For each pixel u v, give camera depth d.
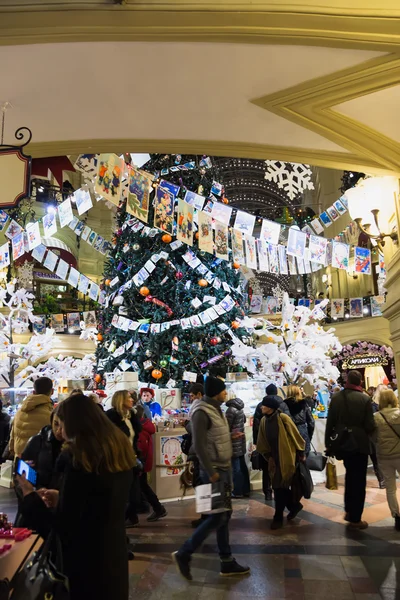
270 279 21.16
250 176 13.77
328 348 8.66
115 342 8.51
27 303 11.16
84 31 3.55
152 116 4.85
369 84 4.19
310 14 3.57
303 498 6.32
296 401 6.28
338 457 4.93
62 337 17.75
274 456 5.00
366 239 9.37
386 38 3.65
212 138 5.27
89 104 4.59
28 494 1.96
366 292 18.19
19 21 3.50
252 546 4.36
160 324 7.80
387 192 6.24
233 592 3.35
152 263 7.85
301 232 5.91
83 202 4.69
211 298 8.15
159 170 8.38
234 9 3.54
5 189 3.87
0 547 1.83
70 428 2.00
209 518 3.48
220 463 3.62
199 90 4.39
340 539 4.52
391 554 4.05
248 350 7.81
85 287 6.68
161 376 7.92
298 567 3.80
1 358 11.02
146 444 5.34
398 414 4.93
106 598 1.90
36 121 4.84
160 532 4.85
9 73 4.04
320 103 4.53
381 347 18.53
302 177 5.65
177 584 3.51
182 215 5.06
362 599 3.20
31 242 5.29
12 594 1.66
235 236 5.71
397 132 4.95
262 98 4.51
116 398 4.59
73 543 1.92
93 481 1.93
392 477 4.89
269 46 3.76
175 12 3.51
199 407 3.68
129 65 4.00
